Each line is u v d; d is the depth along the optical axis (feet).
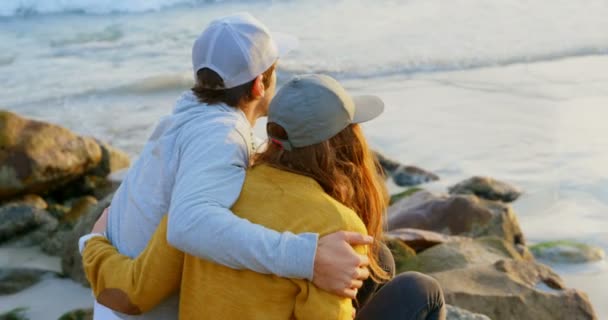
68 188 21.76
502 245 16.25
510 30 37.73
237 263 7.39
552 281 14.40
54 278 16.63
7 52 37.52
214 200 7.56
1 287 16.10
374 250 8.84
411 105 28.48
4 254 17.74
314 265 7.30
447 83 30.99
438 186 21.62
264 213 7.63
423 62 33.53
